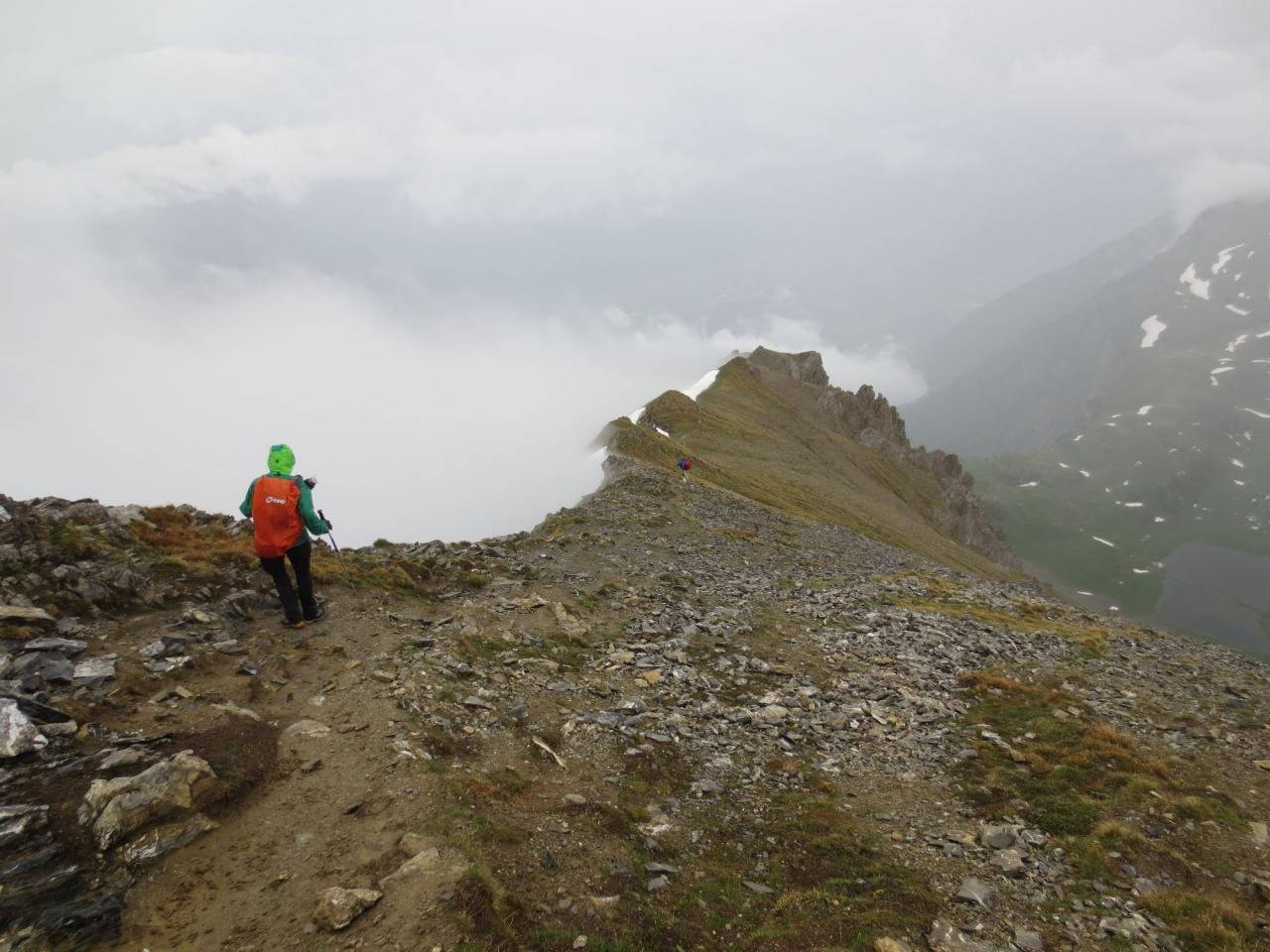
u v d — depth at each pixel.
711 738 13.23
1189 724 15.61
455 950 5.78
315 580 15.83
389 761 8.82
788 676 17.44
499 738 10.90
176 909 6.14
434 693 11.62
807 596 28.05
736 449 111.00
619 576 25.80
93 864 6.33
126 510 15.93
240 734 8.99
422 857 6.82
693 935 7.44
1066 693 17.58
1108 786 11.86
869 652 20.23
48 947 5.52
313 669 11.62
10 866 6.00
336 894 6.21
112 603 12.17
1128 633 30.34
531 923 6.62
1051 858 9.79
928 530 130.88
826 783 11.98
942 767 12.80
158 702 9.45
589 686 14.40
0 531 12.80
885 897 8.58
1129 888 9.12
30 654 9.77
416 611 16.36
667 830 9.62
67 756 7.67
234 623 12.88
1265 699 18.73
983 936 7.97
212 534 16.41
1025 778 12.21
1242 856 9.98
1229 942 7.98
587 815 9.16
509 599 19.27
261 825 7.39
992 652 21.67
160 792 7.08
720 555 35.81
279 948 5.78
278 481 12.71
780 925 7.84
